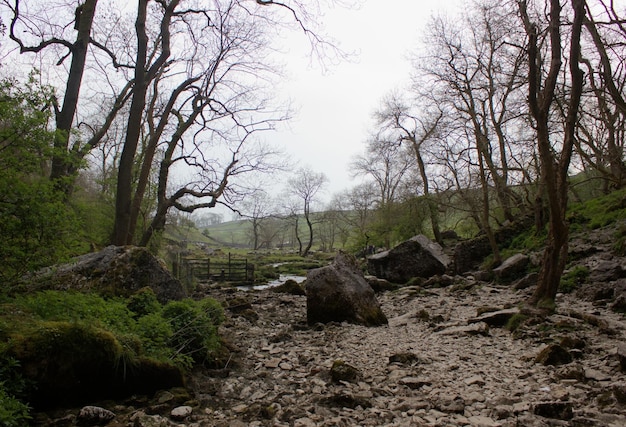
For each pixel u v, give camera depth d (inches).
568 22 454.0
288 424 205.3
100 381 220.2
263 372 288.4
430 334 397.4
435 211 1310.3
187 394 238.4
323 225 3523.6
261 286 1093.8
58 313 250.1
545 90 426.3
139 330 273.9
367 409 220.5
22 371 195.2
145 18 657.0
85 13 581.6
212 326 322.7
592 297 496.4
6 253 232.8
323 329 440.8
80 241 286.0
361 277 517.3
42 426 189.2
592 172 1029.8
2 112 225.8
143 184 698.2
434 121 1266.0
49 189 250.2
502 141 936.9
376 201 1895.9
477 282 750.5
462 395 234.5
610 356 277.4
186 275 917.8
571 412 199.3
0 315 230.7
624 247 593.0
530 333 356.5
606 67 665.0
